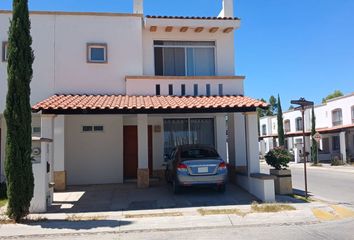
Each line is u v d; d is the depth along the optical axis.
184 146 13.24
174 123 16.62
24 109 9.06
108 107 11.80
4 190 13.71
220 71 16.27
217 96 14.73
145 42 15.91
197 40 16.38
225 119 16.45
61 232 8.22
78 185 15.32
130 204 11.27
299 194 13.37
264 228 8.47
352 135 35.84
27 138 9.09
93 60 15.26
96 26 15.40
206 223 8.91
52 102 12.38
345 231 8.08
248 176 12.93
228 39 16.47
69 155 15.60
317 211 9.90
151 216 9.59
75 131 15.73
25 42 9.29
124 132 16.61
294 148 39.88
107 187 14.59
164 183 15.21
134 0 16.34
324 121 40.09
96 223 8.89
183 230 8.41
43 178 10.18
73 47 15.17
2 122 15.67
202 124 16.73
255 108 12.70
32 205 10.07
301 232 8.03
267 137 47.94
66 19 15.23
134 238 7.74
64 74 15.02
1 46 14.56
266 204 10.80
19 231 8.27
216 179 12.01
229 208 10.38
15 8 9.30
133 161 16.62
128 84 14.93
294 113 45.72
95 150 15.80
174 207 10.72
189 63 16.33
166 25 15.34
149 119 16.47
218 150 16.23
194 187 13.28
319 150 38.56
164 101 13.29
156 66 16.08
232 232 8.13
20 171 8.91
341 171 25.53
